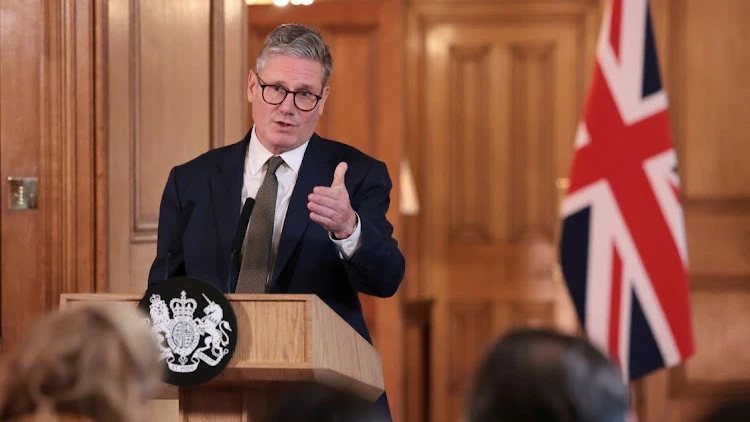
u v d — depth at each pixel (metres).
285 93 4.64
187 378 3.57
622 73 8.00
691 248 11.48
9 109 6.78
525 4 12.52
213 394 3.90
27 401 2.32
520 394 2.23
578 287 7.93
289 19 11.47
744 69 11.56
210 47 8.00
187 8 7.75
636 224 7.87
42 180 6.79
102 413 2.32
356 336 4.14
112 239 6.96
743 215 11.49
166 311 3.58
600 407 2.22
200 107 7.88
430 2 12.60
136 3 7.23
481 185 12.62
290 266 4.58
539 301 12.55
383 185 4.79
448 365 12.61
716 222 11.48
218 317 3.56
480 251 12.60
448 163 12.64
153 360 2.43
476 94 12.61
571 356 2.25
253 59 11.48
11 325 6.77
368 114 11.44
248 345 3.60
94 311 2.39
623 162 7.93
